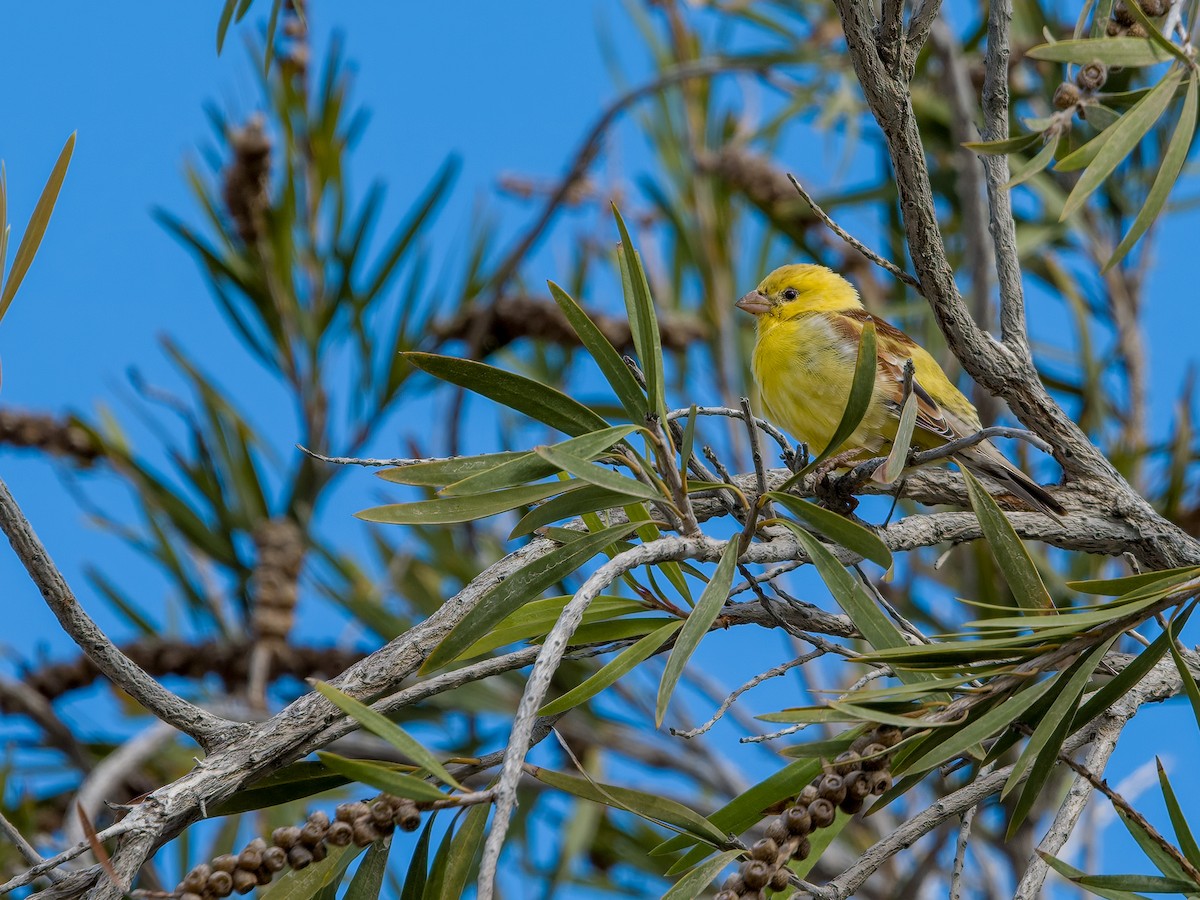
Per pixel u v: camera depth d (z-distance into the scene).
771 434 6.17
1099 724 5.64
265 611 11.06
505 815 3.68
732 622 5.58
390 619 10.85
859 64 5.76
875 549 4.66
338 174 11.61
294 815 10.16
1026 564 4.88
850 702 4.34
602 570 4.43
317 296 11.60
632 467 5.01
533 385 4.80
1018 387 6.69
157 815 4.96
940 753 4.25
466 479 4.57
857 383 4.62
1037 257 11.42
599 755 11.88
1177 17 5.40
